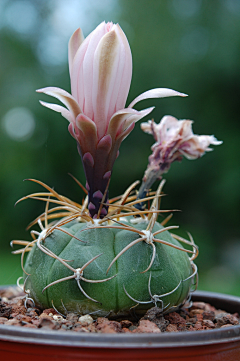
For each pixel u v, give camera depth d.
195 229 1.19
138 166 1.14
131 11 1.25
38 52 1.41
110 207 0.28
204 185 1.16
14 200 1.29
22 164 1.33
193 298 0.31
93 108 0.26
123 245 0.26
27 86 1.36
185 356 0.23
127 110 0.25
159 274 0.25
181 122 0.29
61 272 0.25
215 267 1.13
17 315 0.26
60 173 1.26
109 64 0.25
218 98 1.17
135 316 0.26
